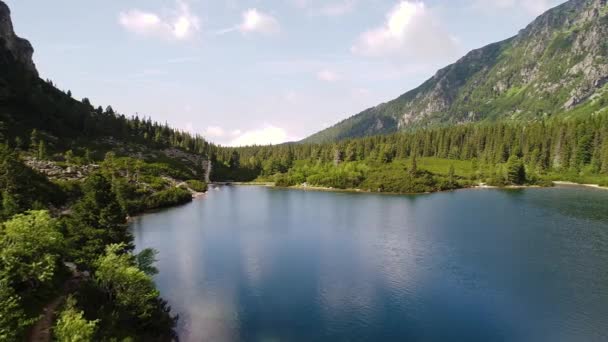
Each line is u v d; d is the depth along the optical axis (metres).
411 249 74.06
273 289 55.19
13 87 178.50
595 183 174.75
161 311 44.59
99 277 40.47
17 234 35.84
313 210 122.31
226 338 41.84
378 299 51.69
